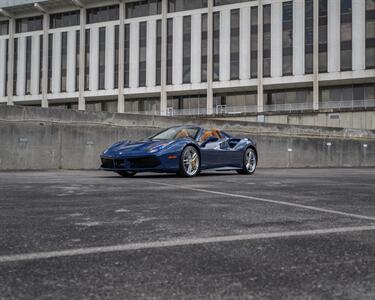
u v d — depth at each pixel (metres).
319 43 32.69
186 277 1.70
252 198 4.29
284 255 2.06
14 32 42.16
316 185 5.95
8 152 9.99
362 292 1.54
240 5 35.03
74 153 11.05
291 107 35.25
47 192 4.71
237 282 1.64
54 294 1.49
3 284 1.60
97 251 2.11
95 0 38.69
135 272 1.77
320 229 2.70
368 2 31.27
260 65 34.12
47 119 10.62
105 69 38.94
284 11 33.72
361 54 31.44
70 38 40.19
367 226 2.81
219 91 37.31
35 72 41.31
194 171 7.74
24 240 2.34
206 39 35.94
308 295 1.50
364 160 18.84
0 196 4.32
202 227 2.75
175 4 37.34
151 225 2.80
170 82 36.91
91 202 3.90
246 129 14.68
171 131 8.14
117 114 11.85
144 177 7.63
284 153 15.88
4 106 9.94
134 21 38.09
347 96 33.66
